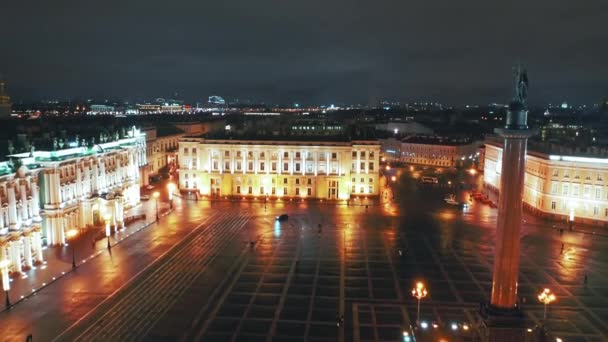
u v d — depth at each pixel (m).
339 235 118.88
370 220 135.62
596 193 129.00
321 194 167.25
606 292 83.19
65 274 89.50
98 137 133.50
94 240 109.56
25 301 77.06
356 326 69.25
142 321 70.25
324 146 165.50
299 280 87.50
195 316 72.06
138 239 113.62
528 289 84.38
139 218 133.12
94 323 69.44
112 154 135.62
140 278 87.69
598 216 129.12
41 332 66.56
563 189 134.00
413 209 151.38
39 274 89.25
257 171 169.12
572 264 98.06
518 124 53.47
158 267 93.88
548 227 127.44
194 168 175.12
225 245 109.25
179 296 79.62
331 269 93.56
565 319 72.44
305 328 68.56
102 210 124.62
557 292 83.00
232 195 170.25
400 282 86.88
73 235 113.06
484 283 86.56
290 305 76.50
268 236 117.31
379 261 98.75
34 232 95.00
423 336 65.69
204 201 160.62
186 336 65.75
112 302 76.94
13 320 70.25
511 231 54.25
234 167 169.88
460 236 118.94
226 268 93.62
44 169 104.25
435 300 78.75
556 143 149.75
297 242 112.31
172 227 125.44
